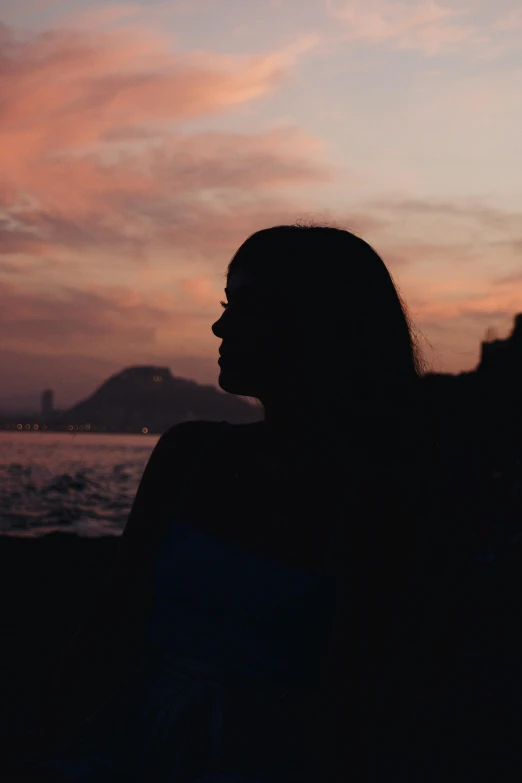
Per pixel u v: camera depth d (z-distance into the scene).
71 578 8.70
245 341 1.48
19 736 3.38
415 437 1.50
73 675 1.45
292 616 1.33
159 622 1.37
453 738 4.47
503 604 8.61
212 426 1.52
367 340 1.49
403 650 1.38
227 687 1.31
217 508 1.42
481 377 25.12
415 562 1.40
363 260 1.52
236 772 1.26
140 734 1.33
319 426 1.46
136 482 49.84
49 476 52.84
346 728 1.31
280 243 1.50
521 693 5.36
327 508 1.40
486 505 12.73
